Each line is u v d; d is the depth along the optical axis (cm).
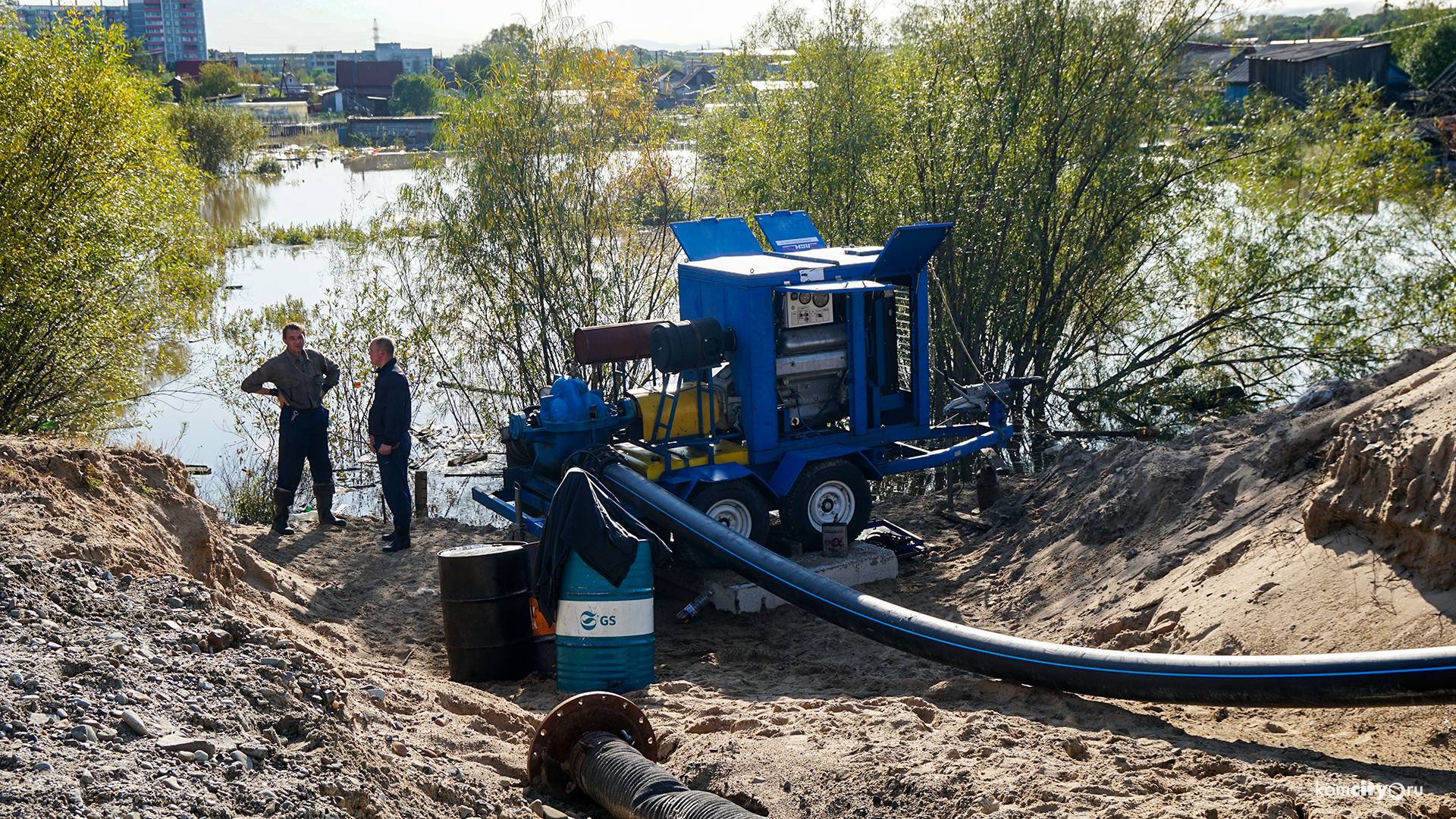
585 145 1622
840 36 1631
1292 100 4300
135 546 614
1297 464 756
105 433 1391
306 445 1048
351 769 387
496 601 727
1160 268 1755
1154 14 1527
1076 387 1802
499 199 1598
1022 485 1186
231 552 808
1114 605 751
